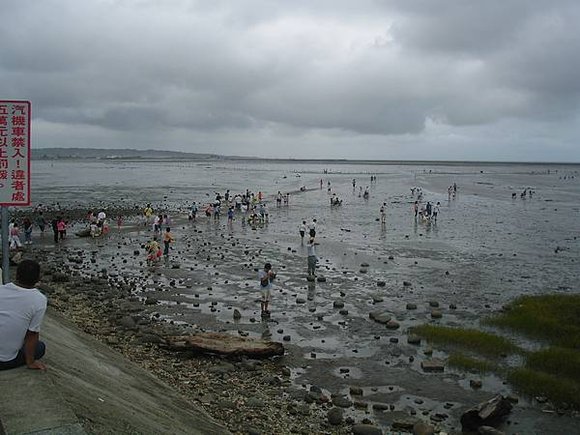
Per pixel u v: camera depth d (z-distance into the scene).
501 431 13.60
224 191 106.69
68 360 11.34
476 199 95.69
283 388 15.81
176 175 183.25
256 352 18.09
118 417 8.78
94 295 25.78
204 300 26.19
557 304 25.61
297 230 53.59
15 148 8.84
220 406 13.80
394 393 15.85
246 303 25.81
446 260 38.62
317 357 18.72
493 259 39.19
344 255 40.03
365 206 80.75
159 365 16.61
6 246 9.45
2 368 7.44
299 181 149.12
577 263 38.00
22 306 7.48
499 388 16.38
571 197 103.19
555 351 18.98
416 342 20.38
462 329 21.72
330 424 13.59
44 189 107.69
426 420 14.15
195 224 57.66
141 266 34.16
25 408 6.50
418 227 57.50
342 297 27.44
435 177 185.62
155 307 24.53
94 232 46.69
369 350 19.58
